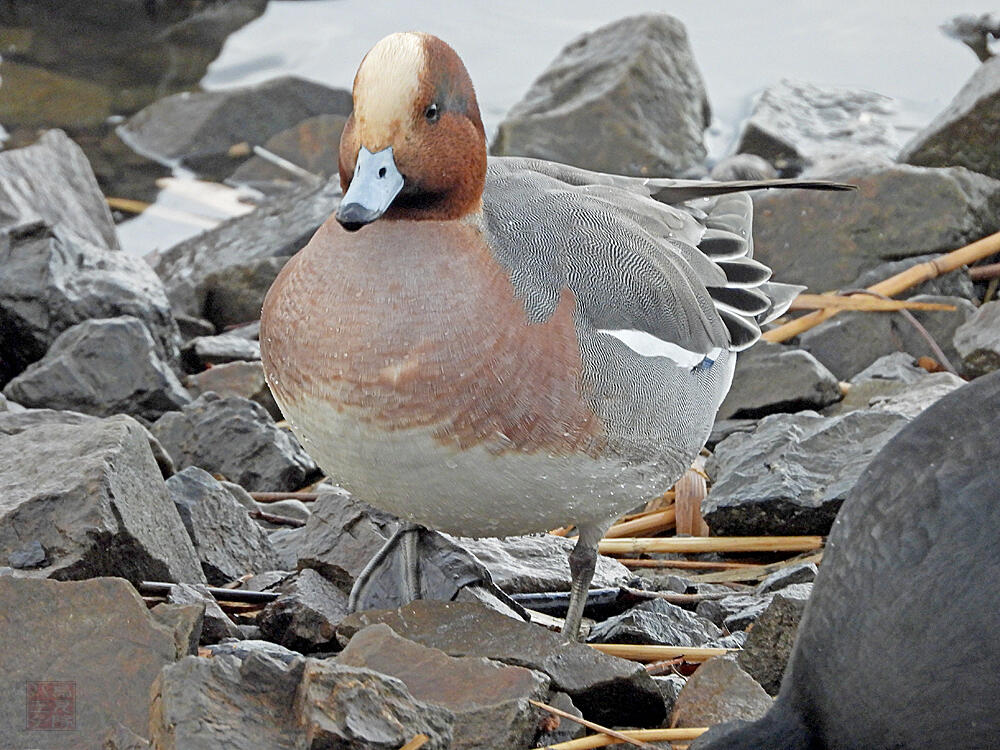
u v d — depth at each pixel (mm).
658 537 11414
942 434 5949
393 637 7449
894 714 5645
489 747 6961
